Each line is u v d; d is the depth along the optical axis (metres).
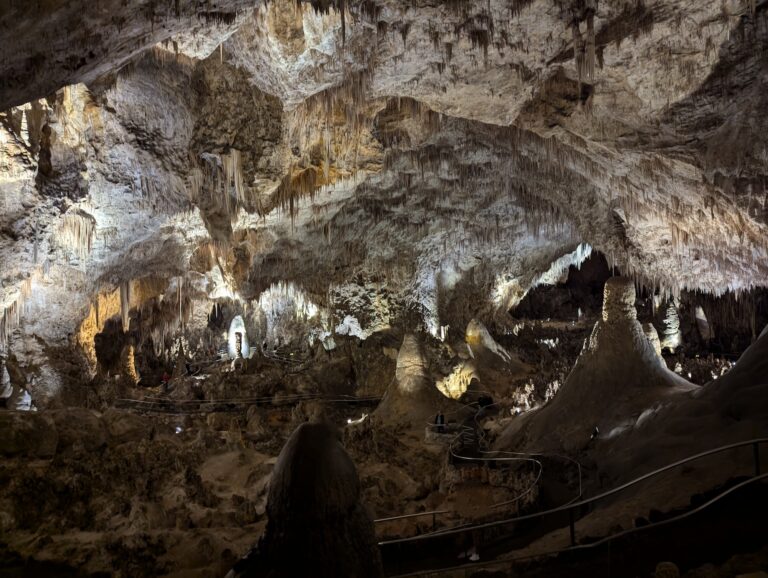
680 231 19.31
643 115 13.75
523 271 30.58
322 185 18.77
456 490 11.98
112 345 26.67
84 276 17.88
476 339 27.41
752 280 19.88
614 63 12.40
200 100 14.12
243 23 11.80
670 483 7.90
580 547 5.89
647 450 10.02
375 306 27.56
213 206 17.42
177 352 28.92
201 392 22.14
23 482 9.33
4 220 13.11
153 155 15.20
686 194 17.03
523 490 11.26
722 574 5.10
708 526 6.12
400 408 18.88
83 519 9.32
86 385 18.72
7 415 10.58
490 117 15.12
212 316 34.19
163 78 13.75
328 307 27.41
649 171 16.72
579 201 22.44
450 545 9.27
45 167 13.24
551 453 13.01
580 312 38.75
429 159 21.62
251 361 24.52
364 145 17.30
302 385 22.78
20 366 16.61
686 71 12.16
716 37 11.27
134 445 11.48
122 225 16.84
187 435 14.22
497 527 9.64
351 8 10.55
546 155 19.81
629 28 11.32
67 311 18.28
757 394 9.23
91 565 8.02
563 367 25.30
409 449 15.72
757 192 14.62
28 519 9.05
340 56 12.25
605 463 11.17
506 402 20.41
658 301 28.14
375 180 22.44
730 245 18.39
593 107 14.24
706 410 10.12
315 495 3.46
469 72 12.97
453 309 30.34
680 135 13.95
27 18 6.77
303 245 24.81
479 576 6.76
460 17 10.94
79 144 13.74
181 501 10.23
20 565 8.12
